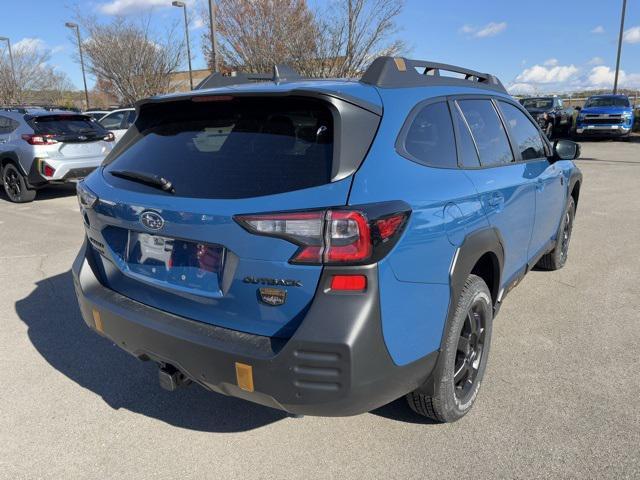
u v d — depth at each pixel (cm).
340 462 259
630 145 1977
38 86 3234
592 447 264
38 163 917
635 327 401
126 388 329
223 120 255
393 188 221
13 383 335
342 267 202
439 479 246
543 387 318
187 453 269
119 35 2172
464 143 298
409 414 295
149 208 239
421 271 228
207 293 231
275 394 212
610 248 611
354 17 1516
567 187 477
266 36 1578
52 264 575
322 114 230
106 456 267
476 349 295
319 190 209
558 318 418
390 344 215
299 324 210
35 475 254
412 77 279
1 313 443
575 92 4038
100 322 269
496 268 312
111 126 1399
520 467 252
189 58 2238
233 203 217
